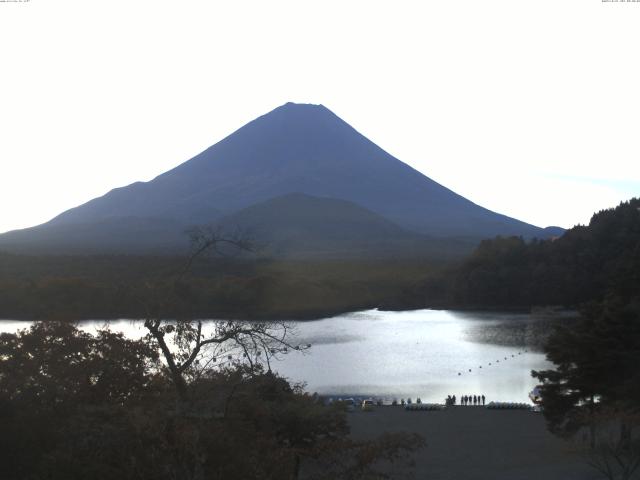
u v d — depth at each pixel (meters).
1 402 27.45
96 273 159.75
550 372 48.03
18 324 125.38
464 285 192.62
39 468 22.73
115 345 32.28
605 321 47.06
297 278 186.75
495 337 128.25
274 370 89.56
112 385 30.80
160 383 31.36
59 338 32.12
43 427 26.42
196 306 140.38
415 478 37.38
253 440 23.52
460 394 79.12
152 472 19.98
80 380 30.14
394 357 103.50
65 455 21.03
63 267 177.12
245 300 150.88
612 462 38.84
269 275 171.50
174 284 29.09
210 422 22.45
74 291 133.75
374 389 81.06
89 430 21.73
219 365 31.66
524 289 185.25
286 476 21.81
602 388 45.81
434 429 54.41
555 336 48.72
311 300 173.62
